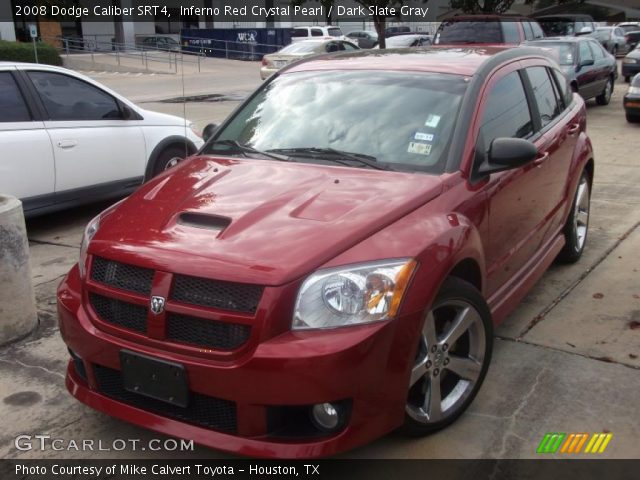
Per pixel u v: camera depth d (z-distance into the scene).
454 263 3.07
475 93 3.87
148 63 31.06
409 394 3.17
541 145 4.46
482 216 3.58
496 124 3.99
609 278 5.29
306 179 3.48
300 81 4.41
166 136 7.62
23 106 6.33
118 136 7.09
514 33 15.16
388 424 2.88
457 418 3.36
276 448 2.73
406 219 3.11
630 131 12.23
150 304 2.86
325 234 2.92
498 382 3.76
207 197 3.35
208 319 2.76
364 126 3.88
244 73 28.73
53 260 5.97
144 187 3.75
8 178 6.14
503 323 4.52
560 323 4.51
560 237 5.13
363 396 2.74
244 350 2.70
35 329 4.56
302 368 2.63
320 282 2.76
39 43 27.42
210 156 4.06
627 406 3.52
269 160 3.82
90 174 6.86
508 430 3.32
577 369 3.90
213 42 35.78
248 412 2.72
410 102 3.92
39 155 6.36
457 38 15.48
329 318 2.73
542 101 4.86
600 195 7.83
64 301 3.22
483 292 3.51
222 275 2.76
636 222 6.73
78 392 3.24
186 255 2.88
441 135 3.68
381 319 2.77
